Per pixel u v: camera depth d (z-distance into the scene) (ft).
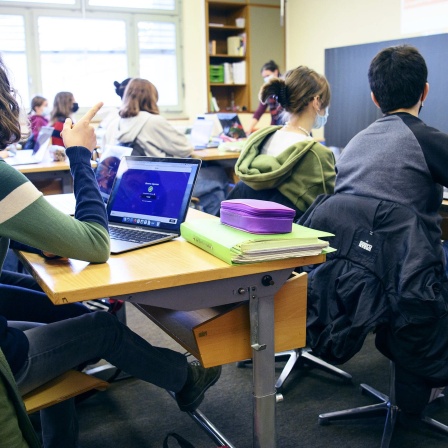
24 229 3.89
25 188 3.90
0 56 4.34
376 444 6.28
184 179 5.42
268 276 4.51
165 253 4.67
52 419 5.21
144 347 4.93
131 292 3.91
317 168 7.18
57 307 5.93
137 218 5.59
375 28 21.29
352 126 21.72
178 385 5.19
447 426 6.42
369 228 5.33
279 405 7.18
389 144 5.71
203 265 4.25
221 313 4.68
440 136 5.55
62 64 22.99
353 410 6.63
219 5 25.05
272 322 4.68
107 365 8.02
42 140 14.30
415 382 5.30
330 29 23.40
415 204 5.60
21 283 6.42
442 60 18.08
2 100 4.21
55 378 4.54
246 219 4.51
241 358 4.76
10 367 4.01
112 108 15.80
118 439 6.48
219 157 14.19
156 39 24.38
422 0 19.19
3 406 3.61
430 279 4.93
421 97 6.03
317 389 7.57
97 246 4.25
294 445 6.29
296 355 8.05
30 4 22.06
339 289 5.28
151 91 13.39
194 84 25.39
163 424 6.78
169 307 4.18
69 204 7.09
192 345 4.83
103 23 23.36
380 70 6.00
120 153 6.64
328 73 22.63
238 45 25.27
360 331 5.08
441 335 5.02
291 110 7.75
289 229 4.49
